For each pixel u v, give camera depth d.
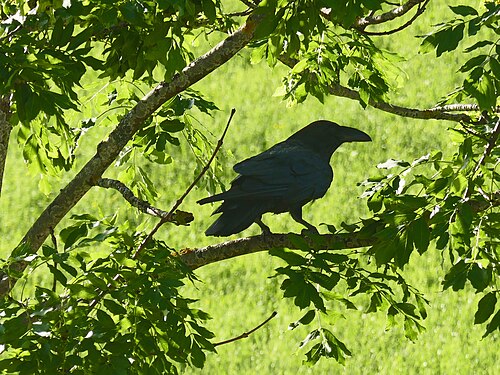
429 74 46.12
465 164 9.18
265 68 47.91
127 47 9.59
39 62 8.54
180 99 12.52
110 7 8.97
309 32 9.05
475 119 12.79
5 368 8.59
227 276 30.84
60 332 8.87
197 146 13.72
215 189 13.77
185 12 9.14
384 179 10.52
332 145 12.36
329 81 12.51
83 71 9.02
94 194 36.75
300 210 11.68
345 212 34.72
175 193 37.19
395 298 28.94
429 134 40.88
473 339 27.05
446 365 26.08
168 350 9.23
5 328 8.55
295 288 9.30
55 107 8.76
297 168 11.47
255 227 34.47
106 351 8.77
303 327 27.66
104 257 9.57
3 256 34.09
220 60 9.87
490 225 9.05
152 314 9.10
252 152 41.38
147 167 38.44
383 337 27.22
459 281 8.65
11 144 41.53
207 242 34.06
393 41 49.38
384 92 12.66
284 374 26.00
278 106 44.31
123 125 10.16
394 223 9.16
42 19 9.14
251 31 9.67
